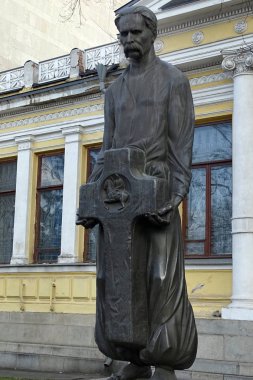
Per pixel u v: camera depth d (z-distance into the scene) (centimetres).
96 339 470
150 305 447
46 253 1802
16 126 1883
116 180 449
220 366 1145
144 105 471
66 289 1650
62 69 1816
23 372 1350
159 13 1482
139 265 446
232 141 1408
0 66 2723
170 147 471
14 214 1872
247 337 1189
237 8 1400
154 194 434
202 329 1233
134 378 466
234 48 1391
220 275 1400
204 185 1506
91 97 1741
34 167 1853
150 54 483
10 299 1745
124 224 443
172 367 452
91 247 1711
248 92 1360
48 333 1539
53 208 1811
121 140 474
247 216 1311
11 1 2803
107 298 446
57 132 1800
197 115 1511
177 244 459
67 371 1363
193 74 1517
